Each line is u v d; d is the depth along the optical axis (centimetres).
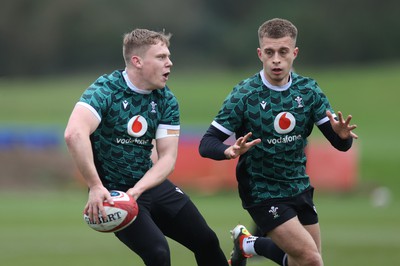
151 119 2464
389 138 11819
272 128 2497
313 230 2577
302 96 2506
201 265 2559
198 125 11419
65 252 4081
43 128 11044
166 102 2498
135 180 2473
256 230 3095
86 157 2334
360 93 15162
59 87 18288
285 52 2442
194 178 7956
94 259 3831
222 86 16862
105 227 2348
